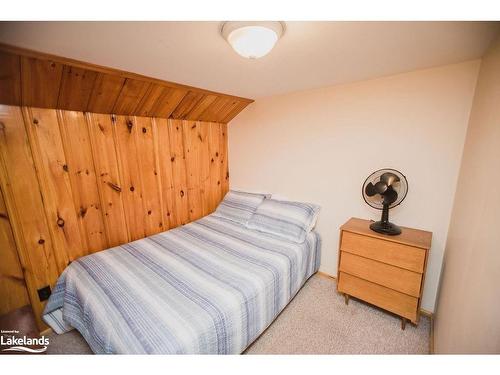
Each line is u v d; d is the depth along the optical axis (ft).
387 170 5.87
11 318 5.17
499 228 2.54
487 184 3.18
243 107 9.18
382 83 6.12
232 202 9.30
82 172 6.13
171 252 6.37
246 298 4.68
